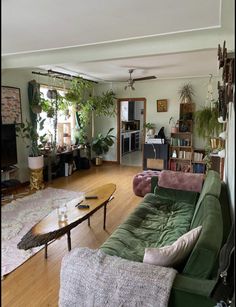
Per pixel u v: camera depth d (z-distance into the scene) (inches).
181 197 127.4
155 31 111.5
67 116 254.4
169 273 54.6
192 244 64.9
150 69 207.6
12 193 184.7
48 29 108.8
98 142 287.1
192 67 199.6
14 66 160.2
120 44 129.3
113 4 85.4
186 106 248.2
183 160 250.8
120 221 140.1
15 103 194.5
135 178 181.3
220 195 104.5
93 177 237.5
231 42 112.7
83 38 120.0
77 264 58.8
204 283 52.7
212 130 212.8
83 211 108.0
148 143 258.1
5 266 97.2
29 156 196.5
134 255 78.4
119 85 283.3
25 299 80.7
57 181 222.1
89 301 55.1
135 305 51.6
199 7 88.4
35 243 88.0
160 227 100.1
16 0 81.2
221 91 129.6
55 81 237.3
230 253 46.0
